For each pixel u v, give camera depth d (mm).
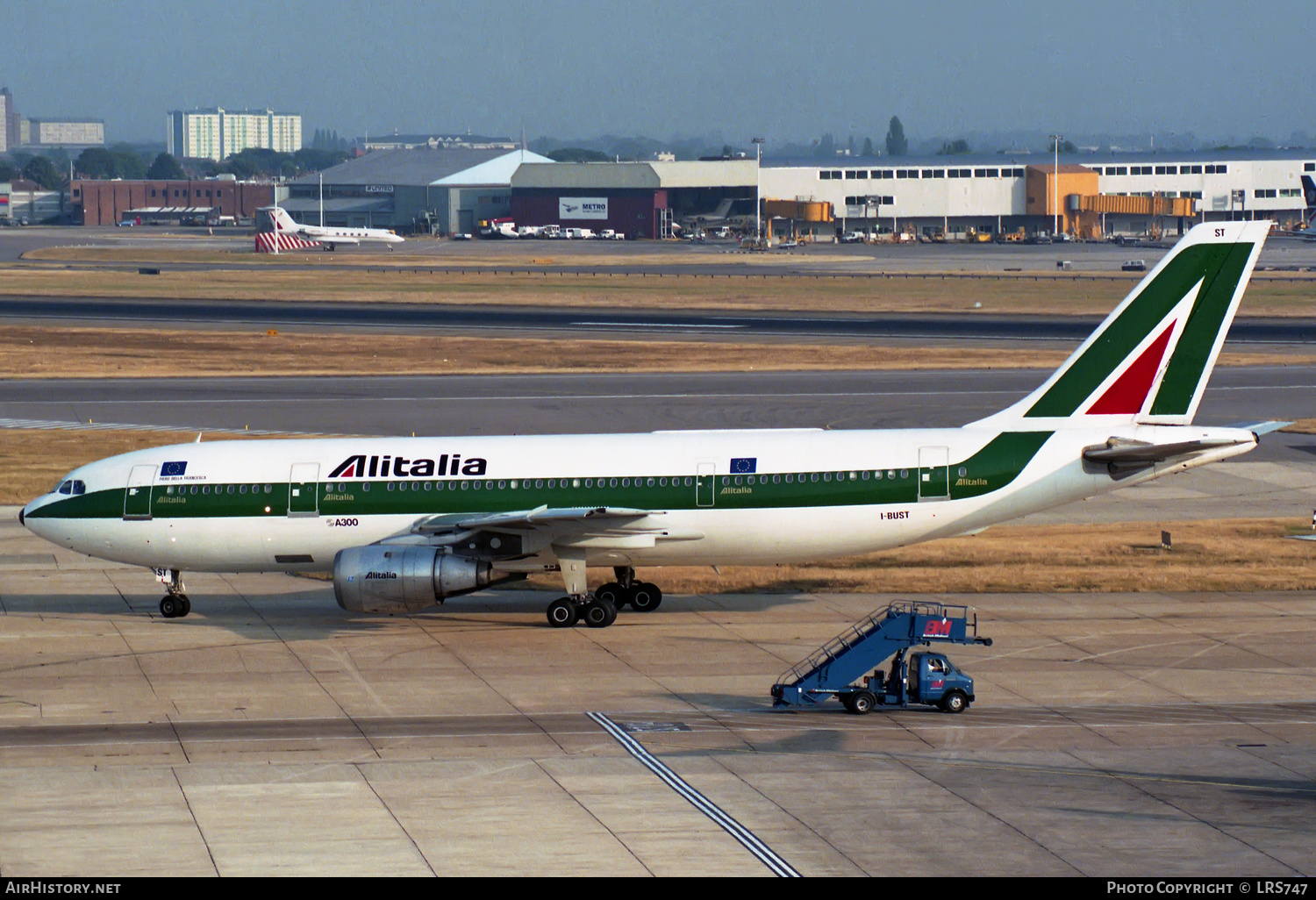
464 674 157125
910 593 198750
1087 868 101000
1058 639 171125
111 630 178000
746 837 107062
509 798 115750
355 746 130125
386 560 172500
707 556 182500
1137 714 140875
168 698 146625
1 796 115812
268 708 143250
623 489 179625
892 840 106375
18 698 146250
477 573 172375
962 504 178875
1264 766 124438
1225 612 185125
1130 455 174500
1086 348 179125
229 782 119500
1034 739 132500
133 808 113062
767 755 127500
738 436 183875
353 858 102438
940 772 122625
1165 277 176625
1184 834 107625
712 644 170625
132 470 186750
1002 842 106000
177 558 185875
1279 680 153375
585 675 156875
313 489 183375
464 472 182375
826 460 179500
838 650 164125
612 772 122688
